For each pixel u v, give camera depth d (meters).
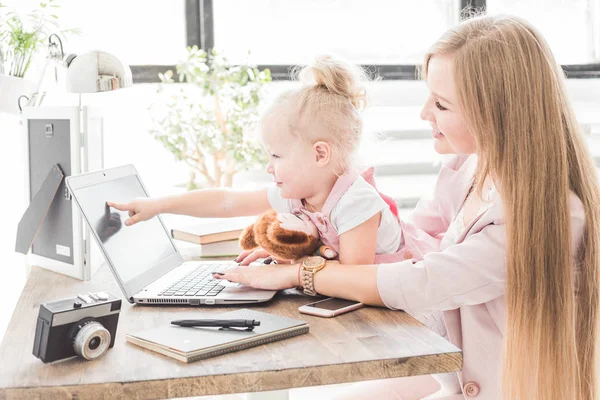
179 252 1.45
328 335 0.97
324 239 1.23
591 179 1.14
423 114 1.22
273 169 1.24
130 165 1.43
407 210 2.91
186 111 2.52
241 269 1.20
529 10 2.96
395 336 0.97
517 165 1.07
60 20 2.49
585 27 3.00
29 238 1.39
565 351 1.06
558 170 1.07
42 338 0.87
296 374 0.85
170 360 0.88
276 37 2.79
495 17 1.15
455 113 1.14
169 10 2.66
